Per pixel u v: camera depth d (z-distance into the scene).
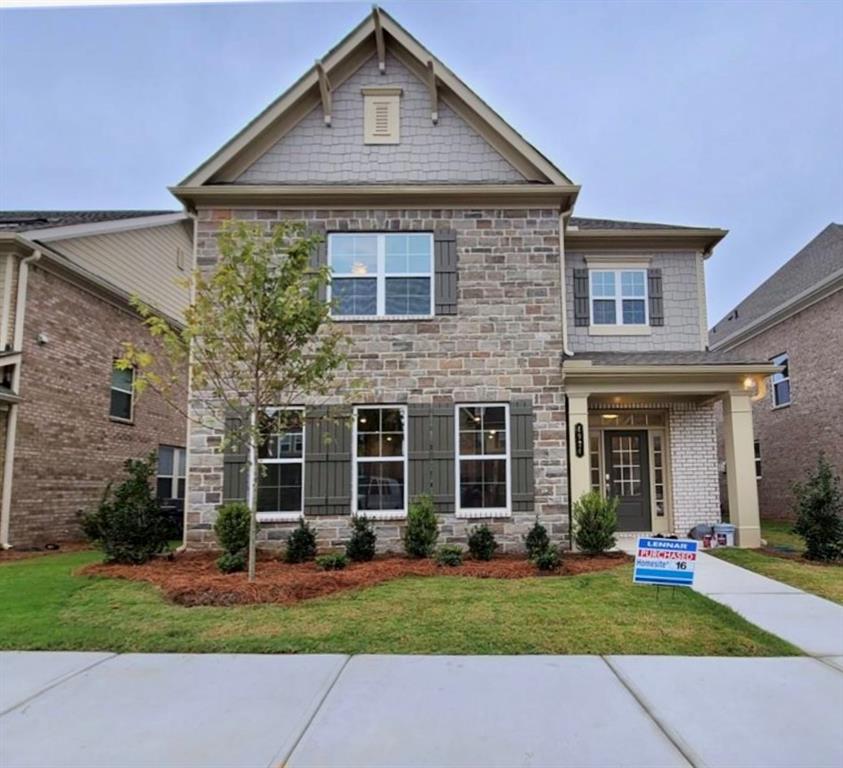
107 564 8.73
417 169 11.02
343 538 9.97
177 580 7.34
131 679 4.52
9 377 11.45
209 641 5.37
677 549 6.66
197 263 10.40
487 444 10.39
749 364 10.38
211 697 4.17
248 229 8.40
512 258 10.60
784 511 16.95
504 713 3.90
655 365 10.27
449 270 10.53
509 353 10.44
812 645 5.29
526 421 10.30
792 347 16.64
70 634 5.52
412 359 10.38
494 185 10.48
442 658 4.95
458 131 11.10
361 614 6.14
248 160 10.95
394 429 10.40
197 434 10.11
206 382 8.29
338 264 10.58
